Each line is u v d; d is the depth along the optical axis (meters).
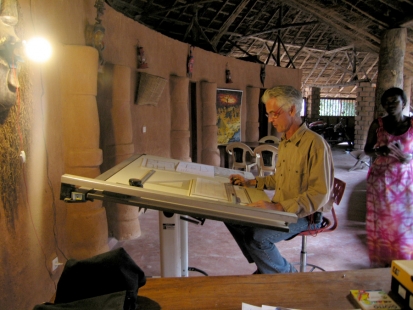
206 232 3.88
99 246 2.89
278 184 2.04
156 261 3.12
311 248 3.48
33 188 2.19
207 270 2.98
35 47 1.93
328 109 14.45
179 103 5.55
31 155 2.15
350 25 6.37
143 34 4.57
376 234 2.52
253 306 1.17
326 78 12.94
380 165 2.44
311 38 10.58
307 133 1.90
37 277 2.23
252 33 9.27
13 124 1.91
